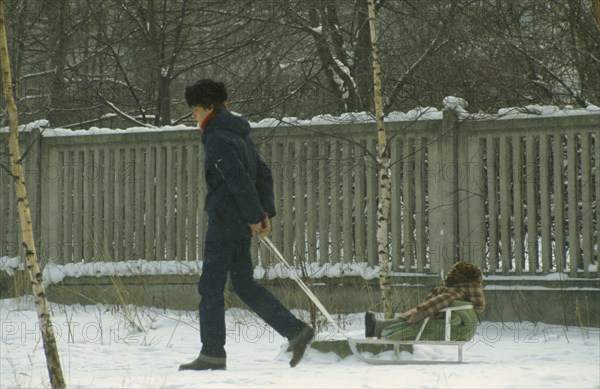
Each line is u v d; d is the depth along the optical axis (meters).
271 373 18.45
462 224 28.48
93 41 46.41
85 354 23.23
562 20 34.66
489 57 35.19
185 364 19.92
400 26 39.34
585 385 16.31
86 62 46.00
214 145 19.97
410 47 37.31
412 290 28.80
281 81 43.62
